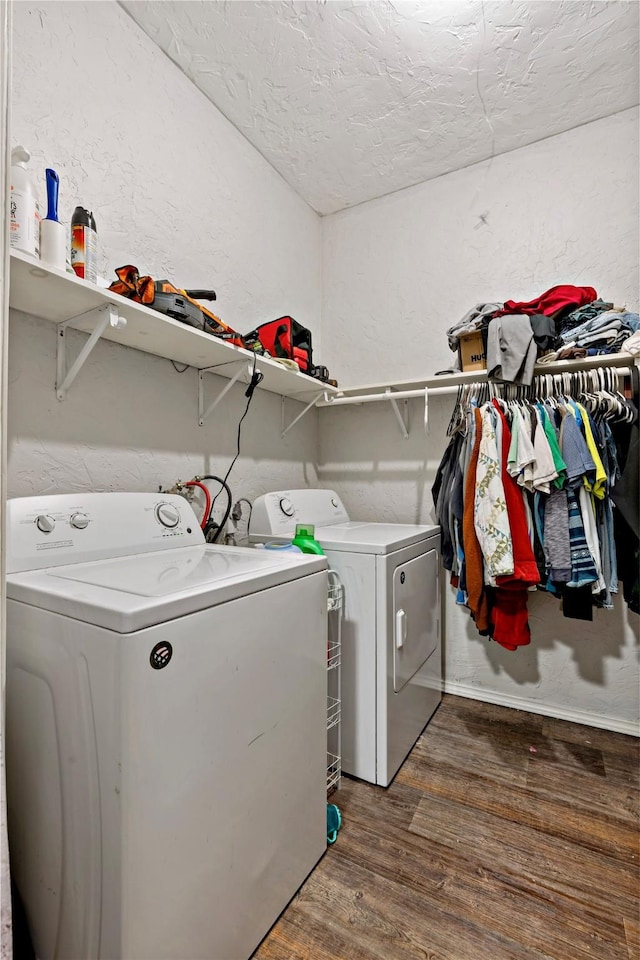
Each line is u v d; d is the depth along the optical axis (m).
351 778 1.61
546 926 1.06
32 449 1.26
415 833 1.34
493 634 1.83
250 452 2.15
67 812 0.79
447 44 1.65
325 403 2.40
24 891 0.90
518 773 1.63
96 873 0.74
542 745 1.82
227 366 1.79
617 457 1.73
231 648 0.91
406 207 2.49
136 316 1.28
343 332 2.70
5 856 0.74
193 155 1.81
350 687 1.61
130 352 1.55
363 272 2.63
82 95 1.38
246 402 2.12
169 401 1.70
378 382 2.57
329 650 1.62
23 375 1.24
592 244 2.03
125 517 1.29
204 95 1.86
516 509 1.66
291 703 1.09
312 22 1.57
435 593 2.08
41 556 1.05
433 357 2.42
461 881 1.18
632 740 1.86
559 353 1.80
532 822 1.39
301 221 2.57
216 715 0.87
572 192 2.07
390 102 1.91
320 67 1.74
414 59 1.71
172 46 1.65
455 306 2.35
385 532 1.92
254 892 0.98
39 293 1.12
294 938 1.02
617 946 1.01
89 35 1.41
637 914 1.09
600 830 1.36
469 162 2.29
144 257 1.60
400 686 1.66
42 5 1.27
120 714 0.70
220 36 1.62
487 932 1.04
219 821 0.88
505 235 2.22
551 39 1.63
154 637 0.74
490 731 1.92
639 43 1.63
